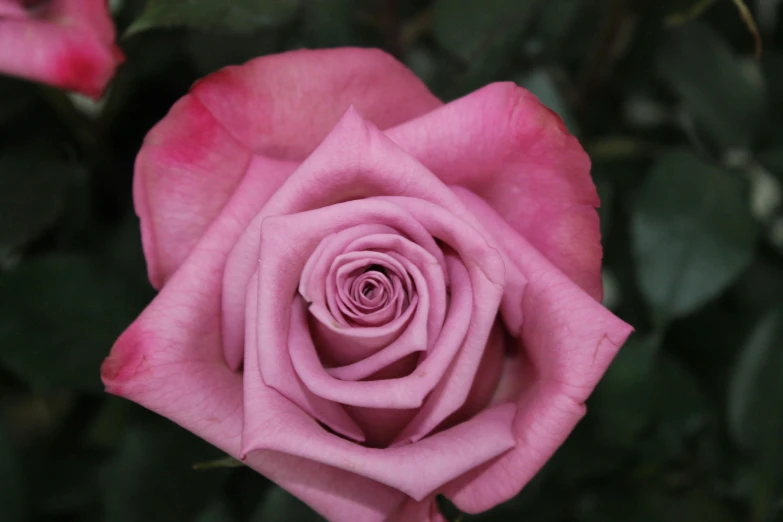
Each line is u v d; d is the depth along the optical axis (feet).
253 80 1.35
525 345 1.37
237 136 1.36
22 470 1.56
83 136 1.60
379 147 1.31
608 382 1.56
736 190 1.59
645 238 1.58
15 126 1.62
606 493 1.64
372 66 1.37
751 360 1.62
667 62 1.66
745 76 1.66
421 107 1.40
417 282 1.30
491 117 1.35
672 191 1.59
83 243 1.64
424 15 1.69
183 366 1.33
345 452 1.29
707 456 1.69
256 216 1.32
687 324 1.76
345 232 1.31
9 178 1.57
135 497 1.52
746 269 1.77
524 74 1.55
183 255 1.37
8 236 1.55
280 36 1.51
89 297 1.54
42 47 1.39
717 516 1.63
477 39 1.54
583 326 1.32
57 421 1.74
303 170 1.32
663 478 1.67
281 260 1.30
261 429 1.29
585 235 1.36
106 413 1.59
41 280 1.53
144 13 1.40
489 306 1.30
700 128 1.69
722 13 1.75
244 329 1.33
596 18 1.70
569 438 1.59
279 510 1.51
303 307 1.34
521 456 1.34
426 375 1.29
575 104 1.72
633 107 1.78
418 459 1.30
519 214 1.37
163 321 1.32
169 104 1.66
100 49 1.41
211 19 1.42
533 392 1.35
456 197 1.32
